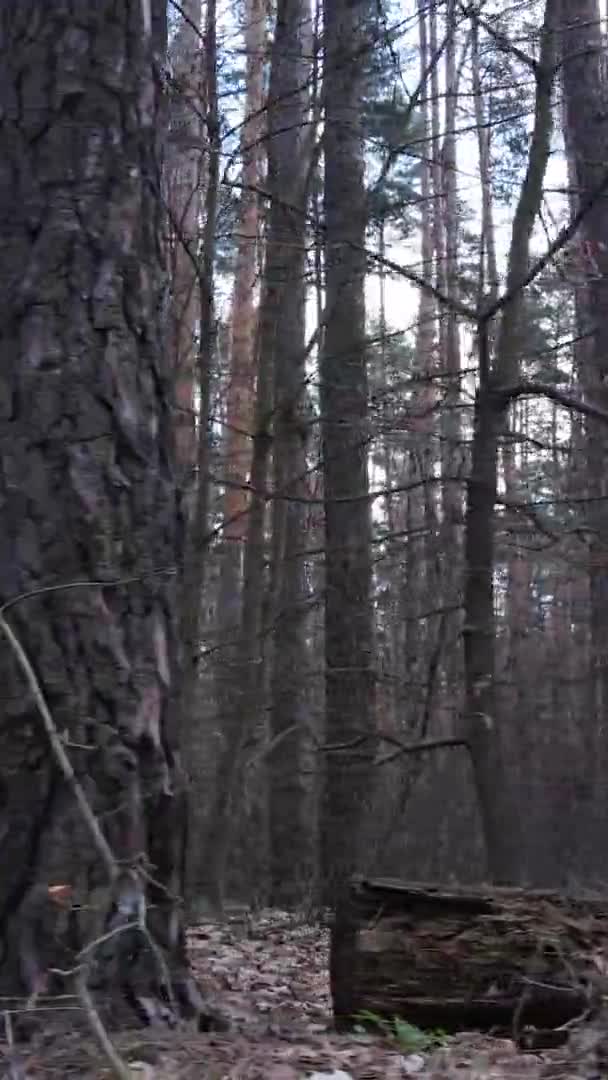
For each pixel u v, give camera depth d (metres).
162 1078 3.26
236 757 9.59
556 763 11.70
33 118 4.21
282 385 9.47
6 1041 3.54
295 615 10.19
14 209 4.18
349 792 8.48
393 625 11.85
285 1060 3.57
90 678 3.95
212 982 6.13
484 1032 4.34
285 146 9.36
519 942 4.35
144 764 4.02
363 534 8.98
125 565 4.08
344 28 8.52
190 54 9.66
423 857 10.27
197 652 9.08
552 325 10.88
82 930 3.79
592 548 9.07
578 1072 3.60
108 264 4.21
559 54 9.14
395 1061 3.71
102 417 4.12
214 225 8.76
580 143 10.60
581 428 10.70
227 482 8.71
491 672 8.12
